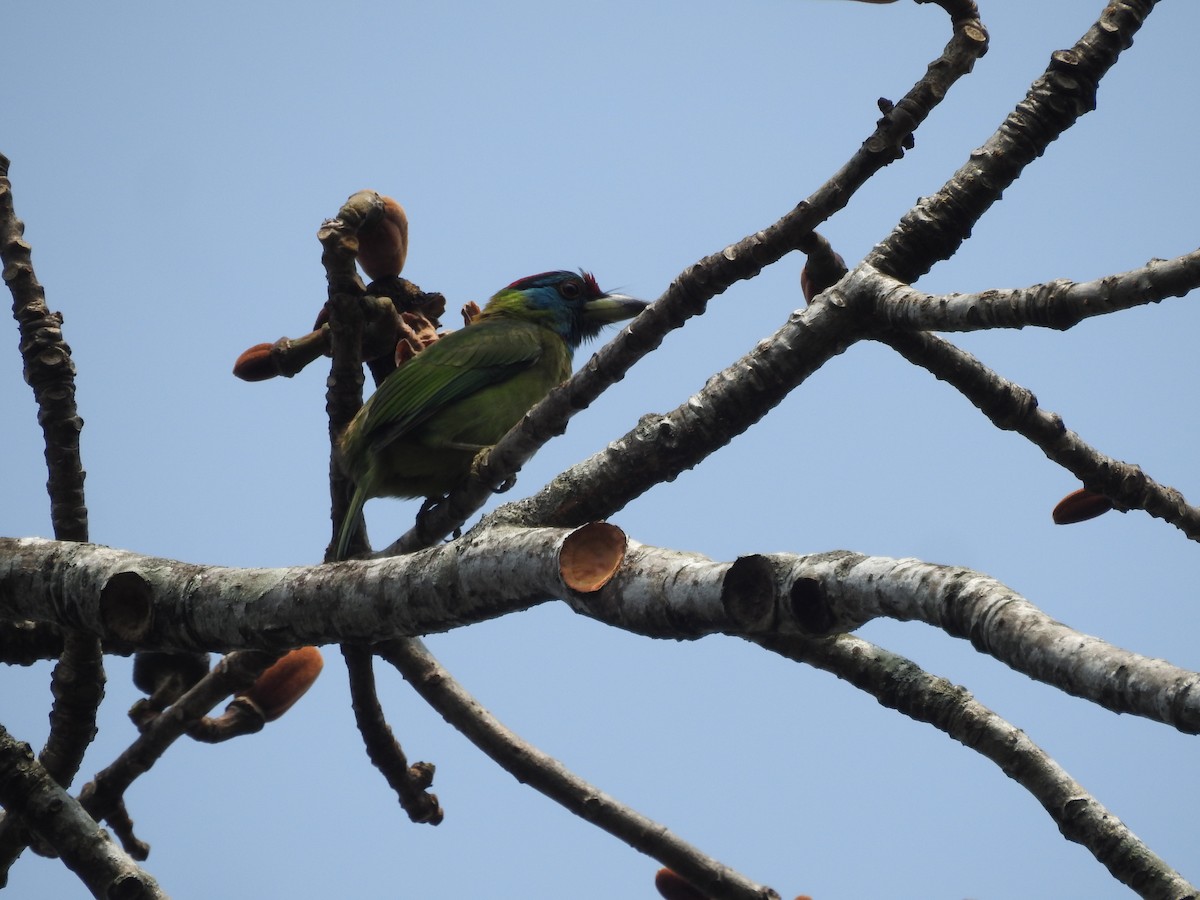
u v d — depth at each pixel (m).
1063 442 9.54
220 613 8.57
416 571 8.01
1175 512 9.73
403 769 10.95
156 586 8.73
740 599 6.34
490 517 9.06
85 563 8.88
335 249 10.06
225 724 10.73
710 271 9.06
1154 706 5.05
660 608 6.60
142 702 11.02
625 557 6.92
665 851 10.34
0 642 10.38
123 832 10.82
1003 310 7.54
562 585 7.00
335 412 10.57
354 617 8.21
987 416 9.53
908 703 8.79
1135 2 8.97
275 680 10.84
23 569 8.98
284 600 8.41
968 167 8.98
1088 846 8.16
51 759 9.59
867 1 8.98
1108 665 5.23
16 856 8.94
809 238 9.25
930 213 8.88
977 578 5.80
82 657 9.39
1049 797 8.30
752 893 10.23
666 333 9.30
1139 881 7.97
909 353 9.27
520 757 10.66
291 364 10.83
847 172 8.84
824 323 8.70
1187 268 6.69
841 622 6.14
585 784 10.62
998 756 8.49
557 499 9.01
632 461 8.93
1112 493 9.69
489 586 7.64
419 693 10.91
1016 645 5.52
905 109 8.72
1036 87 8.96
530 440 10.05
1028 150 8.93
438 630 8.11
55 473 9.64
